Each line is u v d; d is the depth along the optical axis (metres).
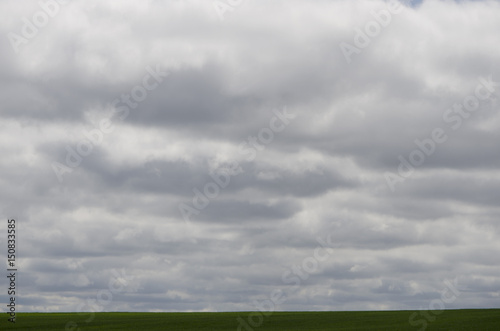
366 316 85.19
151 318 88.31
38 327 73.75
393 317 81.38
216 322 78.38
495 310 86.81
